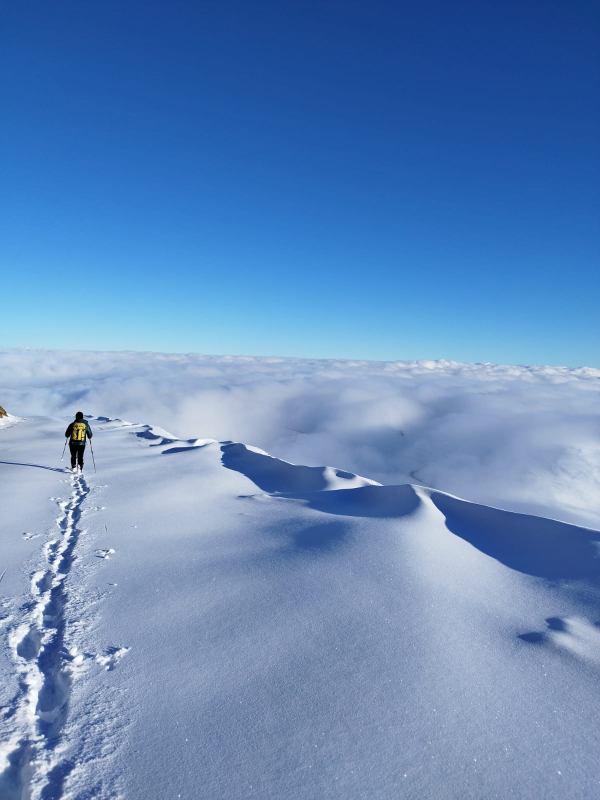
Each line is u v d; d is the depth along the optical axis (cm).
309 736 271
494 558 590
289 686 317
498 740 271
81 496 879
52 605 440
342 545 584
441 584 484
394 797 230
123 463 1252
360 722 282
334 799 228
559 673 339
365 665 341
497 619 421
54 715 294
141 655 353
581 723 289
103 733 271
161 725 279
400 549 561
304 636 380
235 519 752
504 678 331
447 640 379
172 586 478
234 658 350
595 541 576
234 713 290
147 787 235
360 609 425
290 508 820
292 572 508
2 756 254
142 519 736
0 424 2022
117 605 435
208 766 249
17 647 367
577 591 481
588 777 247
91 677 324
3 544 591
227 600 446
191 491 942
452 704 301
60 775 240
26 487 927
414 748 263
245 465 1274
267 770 246
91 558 557
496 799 231
